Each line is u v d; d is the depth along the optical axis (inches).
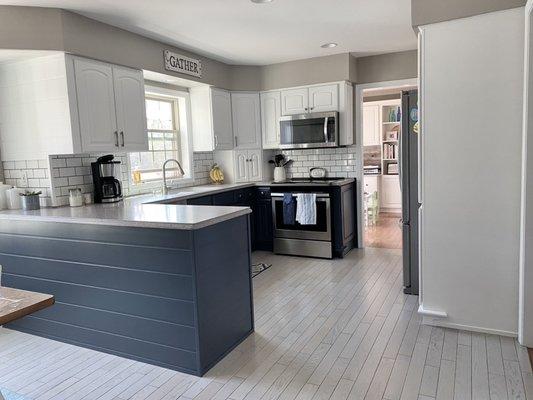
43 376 96.8
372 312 125.7
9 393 90.0
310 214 184.5
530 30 92.2
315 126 194.2
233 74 204.2
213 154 214.5
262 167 214.2
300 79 198.7
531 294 98.7
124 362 102.7
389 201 310.7
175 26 139.6
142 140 148.5
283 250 197.3
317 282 156.1
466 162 104.8
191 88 195.6
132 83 143.9
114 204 134.1
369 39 166.2
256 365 97.8
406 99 134.7
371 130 302.2
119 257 101.9
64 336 114.2
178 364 97.4
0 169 136.6
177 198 155.3
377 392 84.6
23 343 114.6
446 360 95.9
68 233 108.7
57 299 113.5
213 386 90.1
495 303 106.4
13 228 117.6
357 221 207.9
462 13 100.0
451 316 111.8
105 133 132.6
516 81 97.5
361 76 199.5
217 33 149.7
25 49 113.5
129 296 102.0
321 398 83.6
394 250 201.9
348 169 207.8
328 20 140.6
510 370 90.7
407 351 100.8
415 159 134.3
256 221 207.0
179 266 94.0
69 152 122.0
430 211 110.4
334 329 115.0
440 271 111.4
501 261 104.3
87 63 126.0
